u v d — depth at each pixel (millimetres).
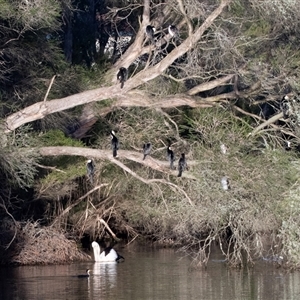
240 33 46125
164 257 49938
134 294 37344
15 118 44281
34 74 49562
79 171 49656
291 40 46000
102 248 54844
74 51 57625
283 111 43156
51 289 38625
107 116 52250
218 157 43875
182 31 50125
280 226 42469
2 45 47750
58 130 48219
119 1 55750
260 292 37625
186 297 36656
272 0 42531
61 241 48562
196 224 45656
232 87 53625
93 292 37812
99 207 56625
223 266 45031
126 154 45344
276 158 42844
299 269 43094
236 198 42938
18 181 44031
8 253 47375
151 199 52719
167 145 49406
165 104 46406
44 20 45531
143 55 54406
